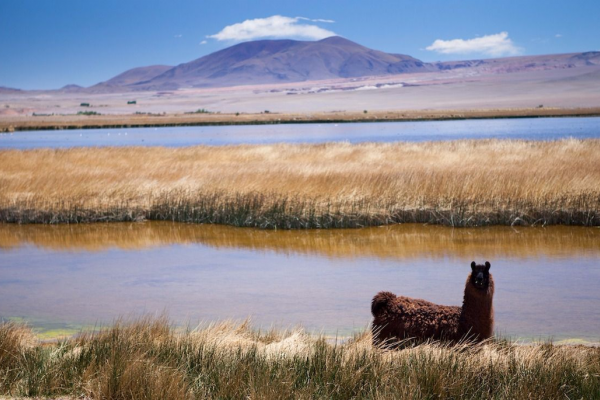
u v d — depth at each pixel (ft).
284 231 70.23
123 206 78.18
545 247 58.90
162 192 80.53
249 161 112.57
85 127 373.81
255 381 22.06
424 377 22.24
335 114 486.79
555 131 225.35
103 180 88.17
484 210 69.97
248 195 76.79
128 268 54.34
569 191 71.00
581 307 39.42
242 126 358.84
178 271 52.90
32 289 47.57
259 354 25.17
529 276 48.26
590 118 344.49
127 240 66.95
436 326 25.54
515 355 25.35
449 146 129.39
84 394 21.68
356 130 278.87
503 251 57.72
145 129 347.97
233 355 25.34
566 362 24.11
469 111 464.24
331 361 24.21
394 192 75.51
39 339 33.91
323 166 97.04
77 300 44.01
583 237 62.90
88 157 123.03
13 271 53.72
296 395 21.03
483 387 22.26
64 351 26.48
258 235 68.33
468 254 56.95
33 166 107.14
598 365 24.76
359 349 26.43
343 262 55.36
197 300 43.50
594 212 67.62
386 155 113.91
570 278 47.34
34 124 397.39
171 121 411.75
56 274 52.54
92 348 25.41
